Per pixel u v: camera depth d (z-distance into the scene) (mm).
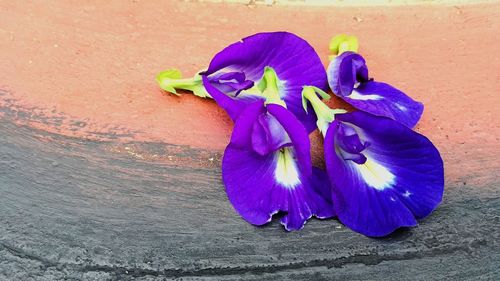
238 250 341
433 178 344
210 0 413
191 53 394
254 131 343
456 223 349
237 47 360
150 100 379
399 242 344
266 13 410
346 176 344
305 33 404
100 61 390
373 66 394
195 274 336
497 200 355
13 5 407
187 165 362
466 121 377
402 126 340
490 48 403
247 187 347
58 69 387
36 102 376
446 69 394
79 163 360
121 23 403
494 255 342
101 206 350
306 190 348
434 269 339
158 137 368
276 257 339
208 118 375
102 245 340
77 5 409
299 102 368
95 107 376
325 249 342
